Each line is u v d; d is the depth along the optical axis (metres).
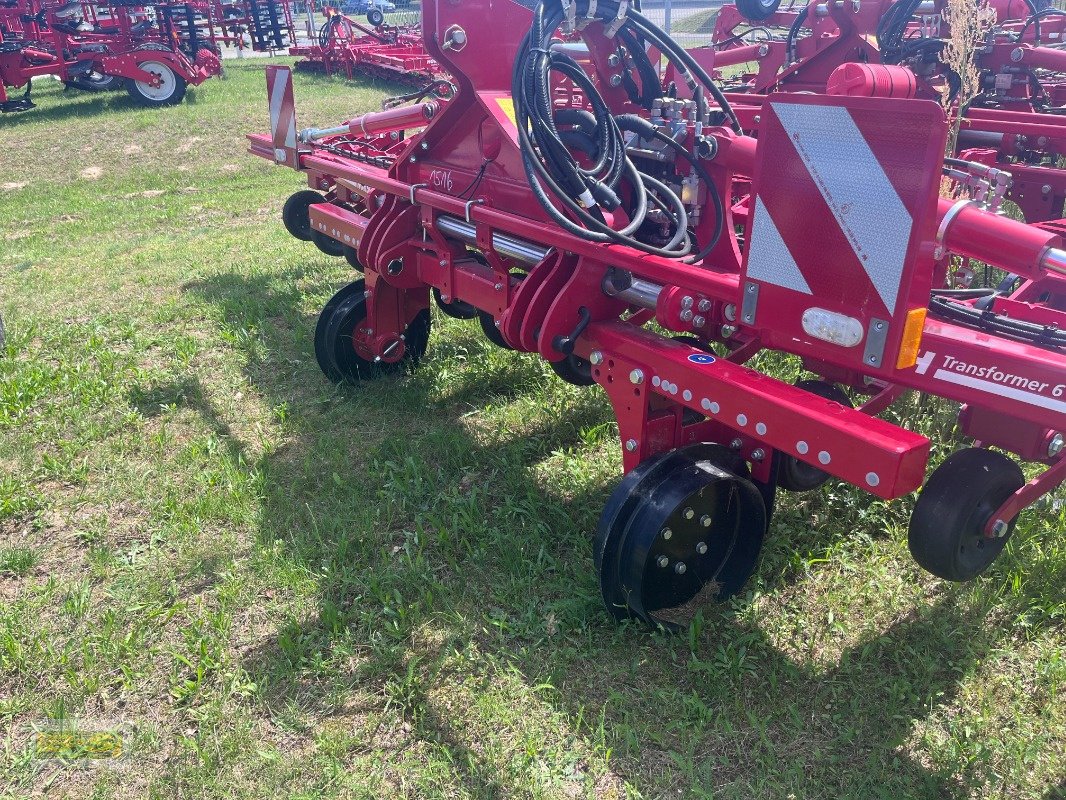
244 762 2.56
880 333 2.21
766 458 3.11
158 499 3.94
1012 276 3.32
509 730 2.65
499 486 3.96
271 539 3.59
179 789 2.49
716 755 2.54
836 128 2.16
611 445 4.21
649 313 3.75
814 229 2.29
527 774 2.49
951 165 3.43
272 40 21.88
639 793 2.41
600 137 3.23
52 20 16.52
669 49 3.20
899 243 2.10
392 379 5.02
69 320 6.37
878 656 2.87
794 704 2.69
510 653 2.91
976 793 2.38
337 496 3.91
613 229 3.19
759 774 2.48
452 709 2.73
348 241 4.90
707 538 3.00
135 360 5.48
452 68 3.59
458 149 3.97
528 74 3.07
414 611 3.14
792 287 2.41
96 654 2.99
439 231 4.07
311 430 4.55
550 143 3.04
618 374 3.10
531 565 3.33
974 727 2.56
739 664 2.79
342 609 3.20
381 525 3.70
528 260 3.49
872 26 6.94
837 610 3.07
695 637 2.89
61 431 4.60
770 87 7.75
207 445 4.38
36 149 14.03
